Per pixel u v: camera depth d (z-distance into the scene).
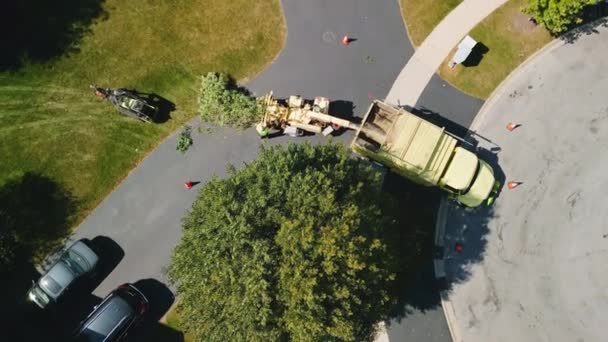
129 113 34.03
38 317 32.97
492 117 34.66
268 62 35.22
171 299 33.56
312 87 35.00
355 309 25.94
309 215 24.62
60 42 35.12
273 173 26.55
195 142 34.66
